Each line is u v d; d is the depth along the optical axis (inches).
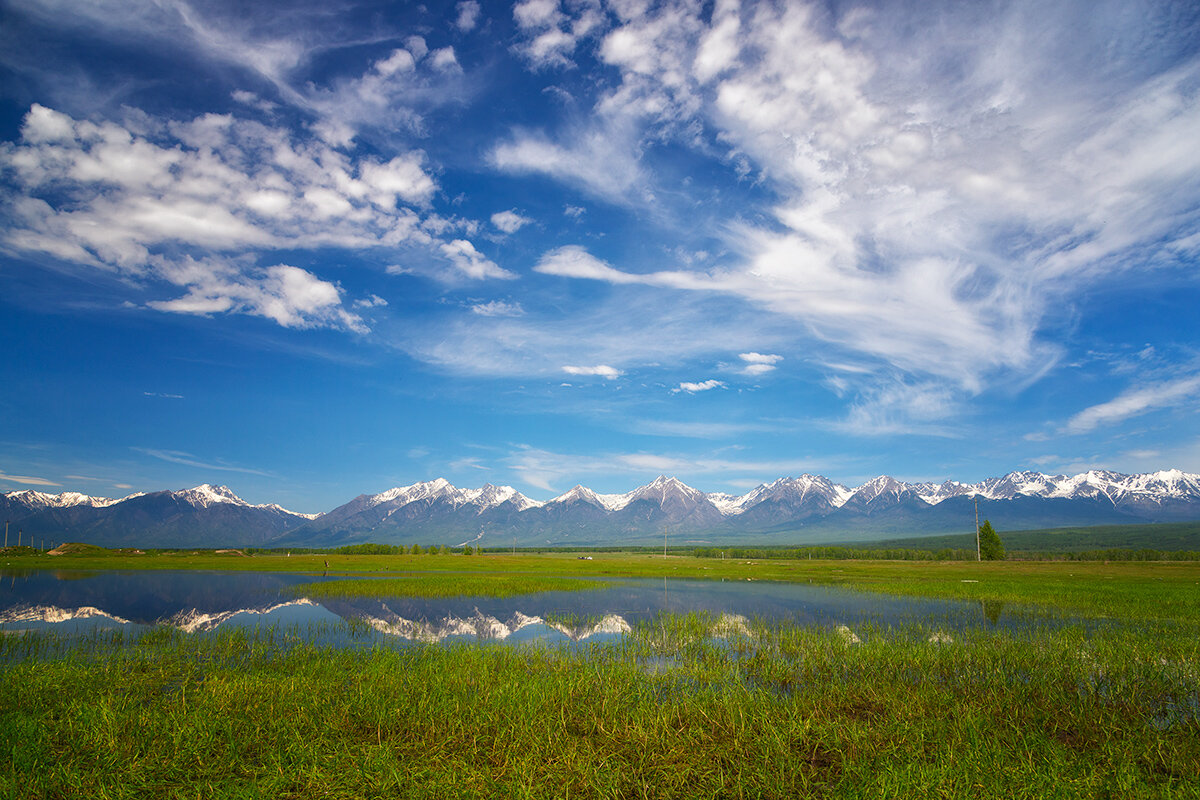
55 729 562.3
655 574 3469.5
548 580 2748.5
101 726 559.2
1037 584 2449.6
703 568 4050.2
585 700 667.4
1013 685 752.3
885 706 669.9
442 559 5009.8
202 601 1940.2
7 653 1015.0
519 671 785.6
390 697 655.8
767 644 1102.4
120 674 804.6
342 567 3742.6
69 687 717.3
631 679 755.4
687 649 1039.0
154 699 689.0
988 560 4778.5
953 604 1847.9
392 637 1226.0
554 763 493.7
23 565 3764.8
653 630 1272.1
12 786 441.1
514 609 1771.7
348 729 573.3
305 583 2546.8
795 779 474.0
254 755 525.3
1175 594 1977.1
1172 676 809.5
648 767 492.1
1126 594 1980.8
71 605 1831.9
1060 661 885.2
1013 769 466.6
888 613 1636.3
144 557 4904.0
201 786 455.5
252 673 819.4
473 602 1952.5
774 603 1930.4
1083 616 1524.4
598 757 506.9
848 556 6894.7
